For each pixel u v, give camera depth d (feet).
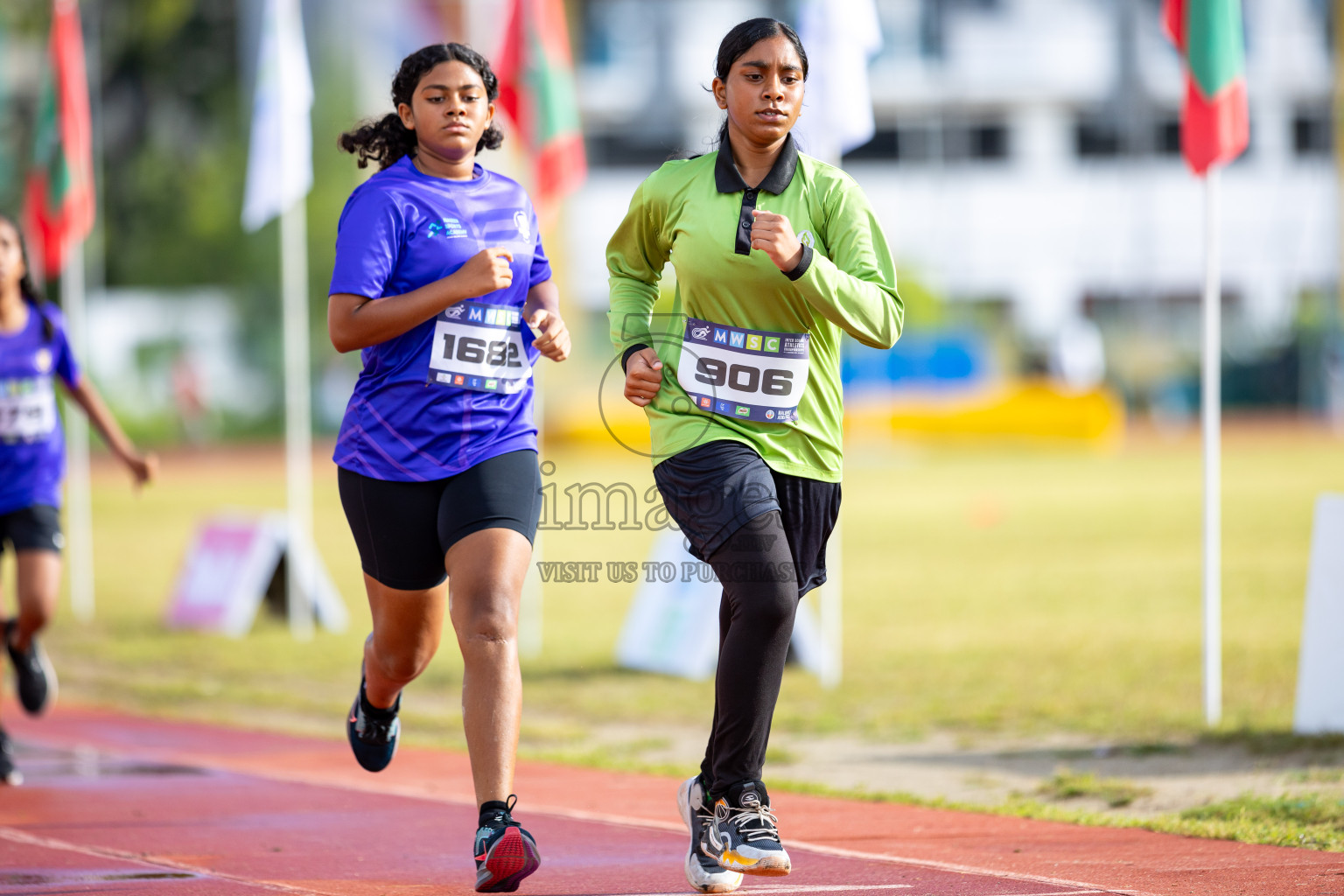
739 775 39.04
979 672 88.94
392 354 40.65
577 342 435.12
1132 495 218.38
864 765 65.16
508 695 38.04
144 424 414.62
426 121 41.32
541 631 116.16
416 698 86.12
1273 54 492.54
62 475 67.10
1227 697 77.36
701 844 40.22
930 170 493.77
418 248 40.75
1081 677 85.25
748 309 40.14
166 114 491.31
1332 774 57.77
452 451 40.47
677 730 76.59
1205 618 71.10
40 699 66.08
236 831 50.93
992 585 131.85
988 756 66.03
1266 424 405.39
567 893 41.27
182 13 481.87
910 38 494.59
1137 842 48.29
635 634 98.78
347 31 444.14
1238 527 171.22
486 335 40.96
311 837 49.88
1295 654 89.86
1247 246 493.77
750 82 39.65
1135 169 497.87
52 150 120.78
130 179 475.31
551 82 104.42
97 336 430.61
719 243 39.86
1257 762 61.11
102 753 69.15
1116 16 497.05
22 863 45.78
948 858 45.98
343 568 162.81
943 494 230.89
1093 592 124.67
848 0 85.76
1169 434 386.11
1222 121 72.28
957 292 486.79
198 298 448.24
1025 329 457.27
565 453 337.52
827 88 85.61
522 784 61.57
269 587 124.36
